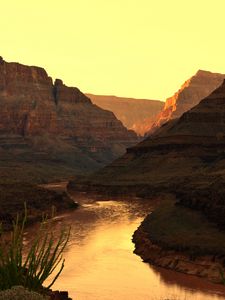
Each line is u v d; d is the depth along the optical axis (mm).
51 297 18625
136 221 90938
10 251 14461
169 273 53125
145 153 169625
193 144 160000
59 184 181750
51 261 14648
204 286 47562
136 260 59000
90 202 131875
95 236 74562
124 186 142250
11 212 89000
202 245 56938
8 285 14094
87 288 45656
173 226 69875
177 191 120688
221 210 67750
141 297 43062
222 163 135500
